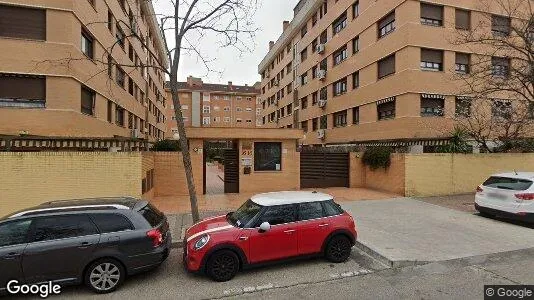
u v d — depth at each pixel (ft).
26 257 15.16
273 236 18.10
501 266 18.71
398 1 56.75
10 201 28.73
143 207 18.37
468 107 53.67
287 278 17.49
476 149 51.80
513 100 51.70
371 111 65.67
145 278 17.70
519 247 21.70
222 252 17.19
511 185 27.86
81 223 16.29
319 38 93.71
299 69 111.55
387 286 16.29
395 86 57.77
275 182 45.57
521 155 45.88
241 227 17.99
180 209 34.24
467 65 57.57
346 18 77.25
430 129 54.44
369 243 22.49
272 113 153.38
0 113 39.45
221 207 35.24
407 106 54.60
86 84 47.11
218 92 214.07
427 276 17.48
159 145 67.77
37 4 40.81
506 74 47.14
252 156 44.88
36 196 29.17
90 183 30.25
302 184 48.55
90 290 16.29
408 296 15.08
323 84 90.07
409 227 26.86
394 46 57.98
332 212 20.20
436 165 42.50
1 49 39.29
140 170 31.14
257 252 17.74
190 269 17.17
